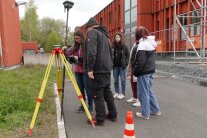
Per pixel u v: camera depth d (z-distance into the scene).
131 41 21.06
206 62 15.81
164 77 14.51
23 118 6.51
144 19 23.05
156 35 22.00
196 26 16.95
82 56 7.04
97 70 6.11
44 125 6.20
